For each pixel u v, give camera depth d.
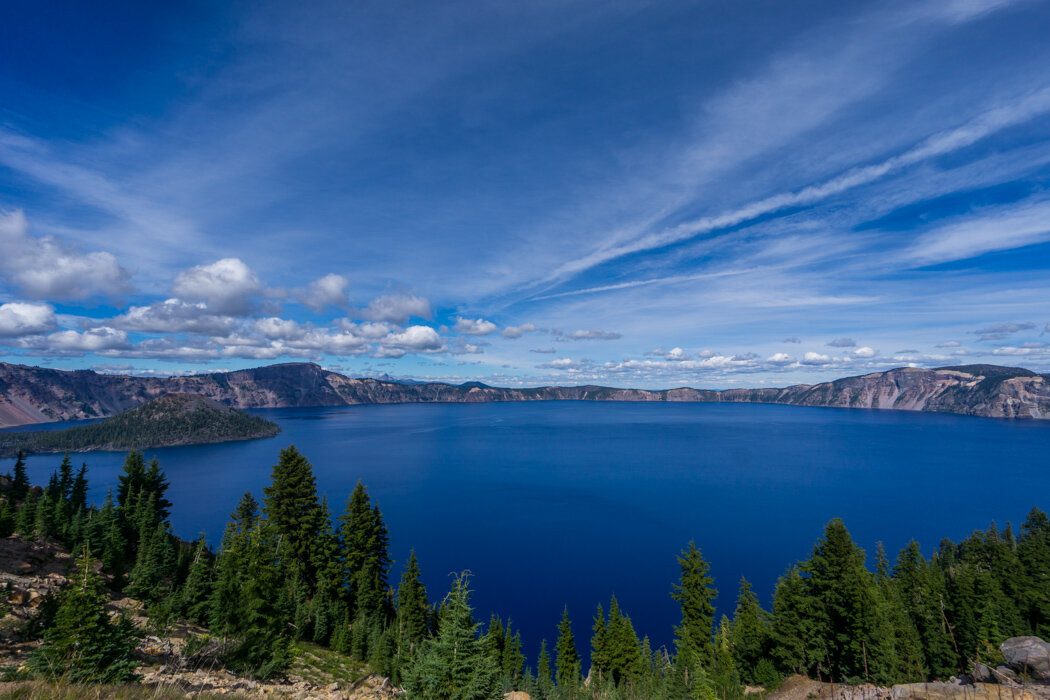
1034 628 62.28
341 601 56.19
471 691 20.48
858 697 22.91
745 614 58.12
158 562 52.22
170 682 22.02
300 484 61.59
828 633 49.28
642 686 50.19
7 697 13.45
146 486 80.31
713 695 32.25
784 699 44.41
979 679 24.17
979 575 63.31
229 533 52.03
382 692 33.97
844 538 51.53
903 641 50.50
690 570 57.12
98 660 19.25
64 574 43.25
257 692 25.89
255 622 33.56
